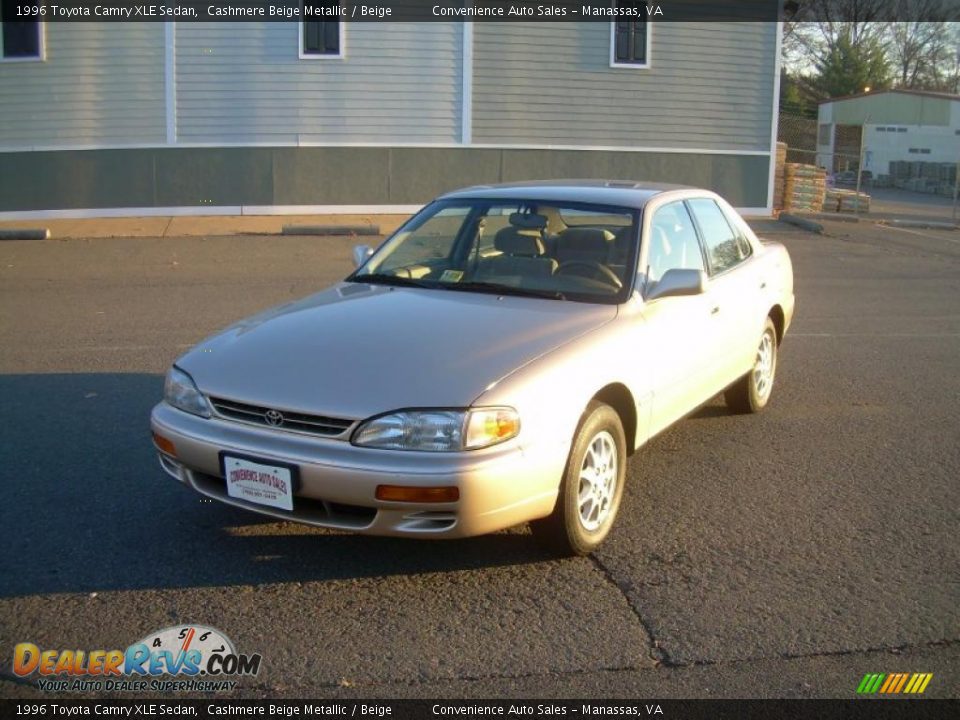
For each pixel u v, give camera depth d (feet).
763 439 20.52
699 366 17.80
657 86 65.16
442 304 15.66
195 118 60.80
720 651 12.04
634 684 11.34
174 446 13.82
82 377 24.36
